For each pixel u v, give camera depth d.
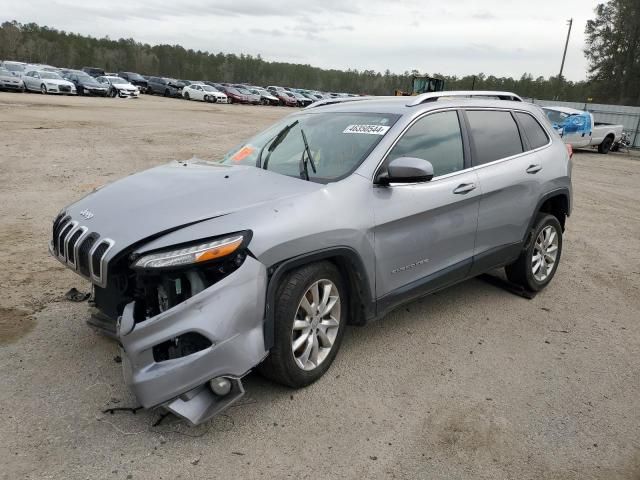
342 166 3.72
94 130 17.33
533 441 3.07
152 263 2.78
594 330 4.56
